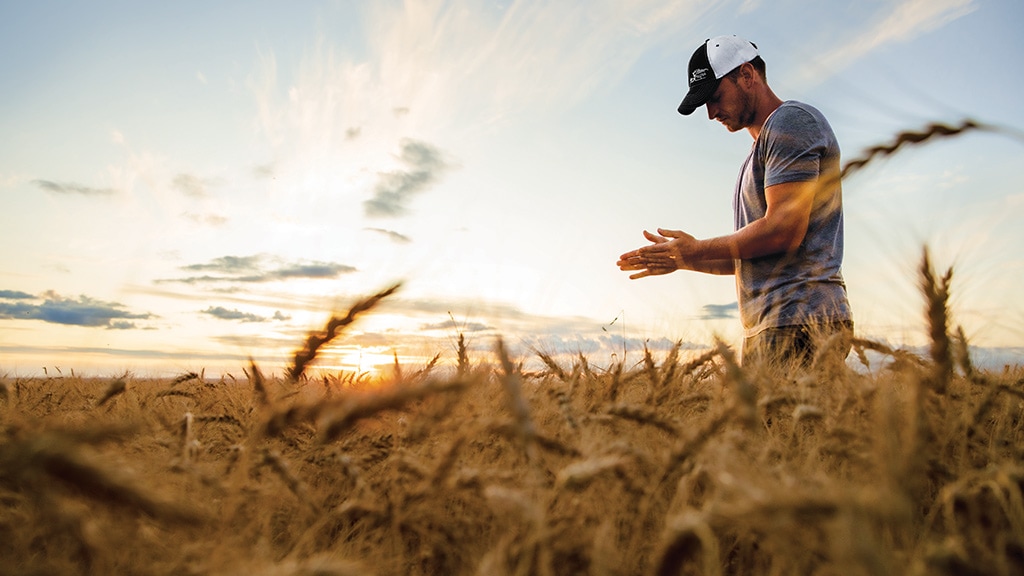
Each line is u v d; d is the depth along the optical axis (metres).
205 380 2.53
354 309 1.81
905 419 1.26
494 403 1.86
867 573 0.83
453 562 1.33
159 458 1.50
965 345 1.80
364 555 1.34
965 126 1.69
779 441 1.60
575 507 1.20
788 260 3.65
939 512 1.31
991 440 1.65
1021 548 1.08
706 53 4.54
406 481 1.46
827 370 2.07
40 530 1.16
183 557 1.12
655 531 1.27
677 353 2.05
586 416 1.60
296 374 1.88
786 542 1.04
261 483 1.53
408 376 2.09
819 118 3.83
